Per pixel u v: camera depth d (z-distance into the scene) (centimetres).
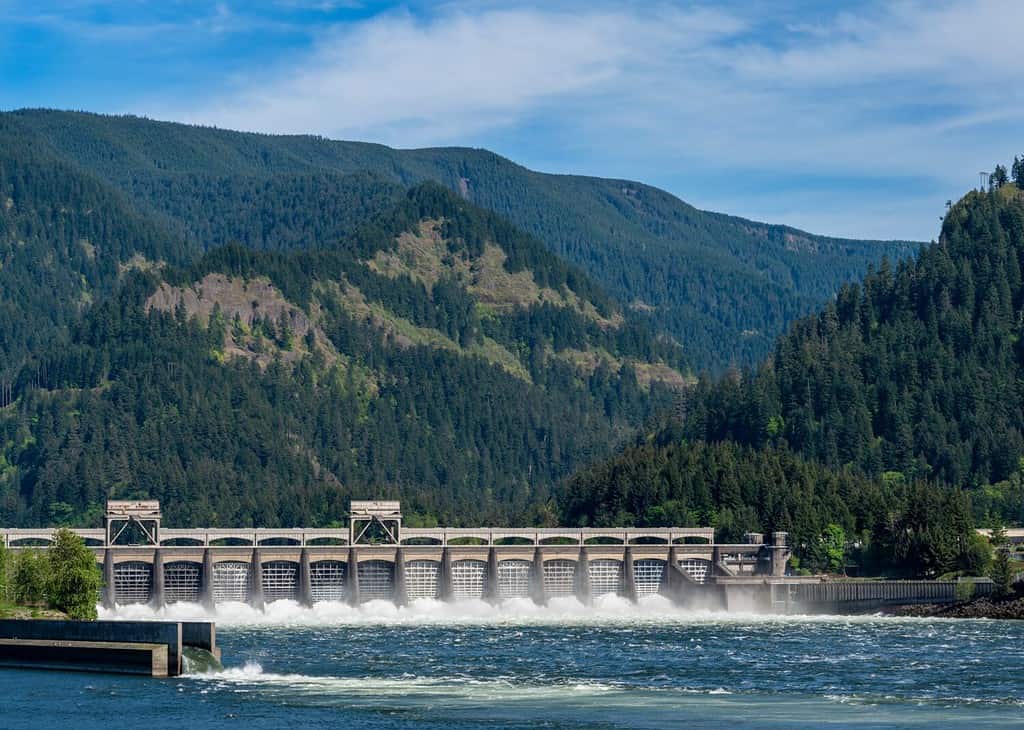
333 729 18638
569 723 19125
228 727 18700
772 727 18850
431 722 19162
